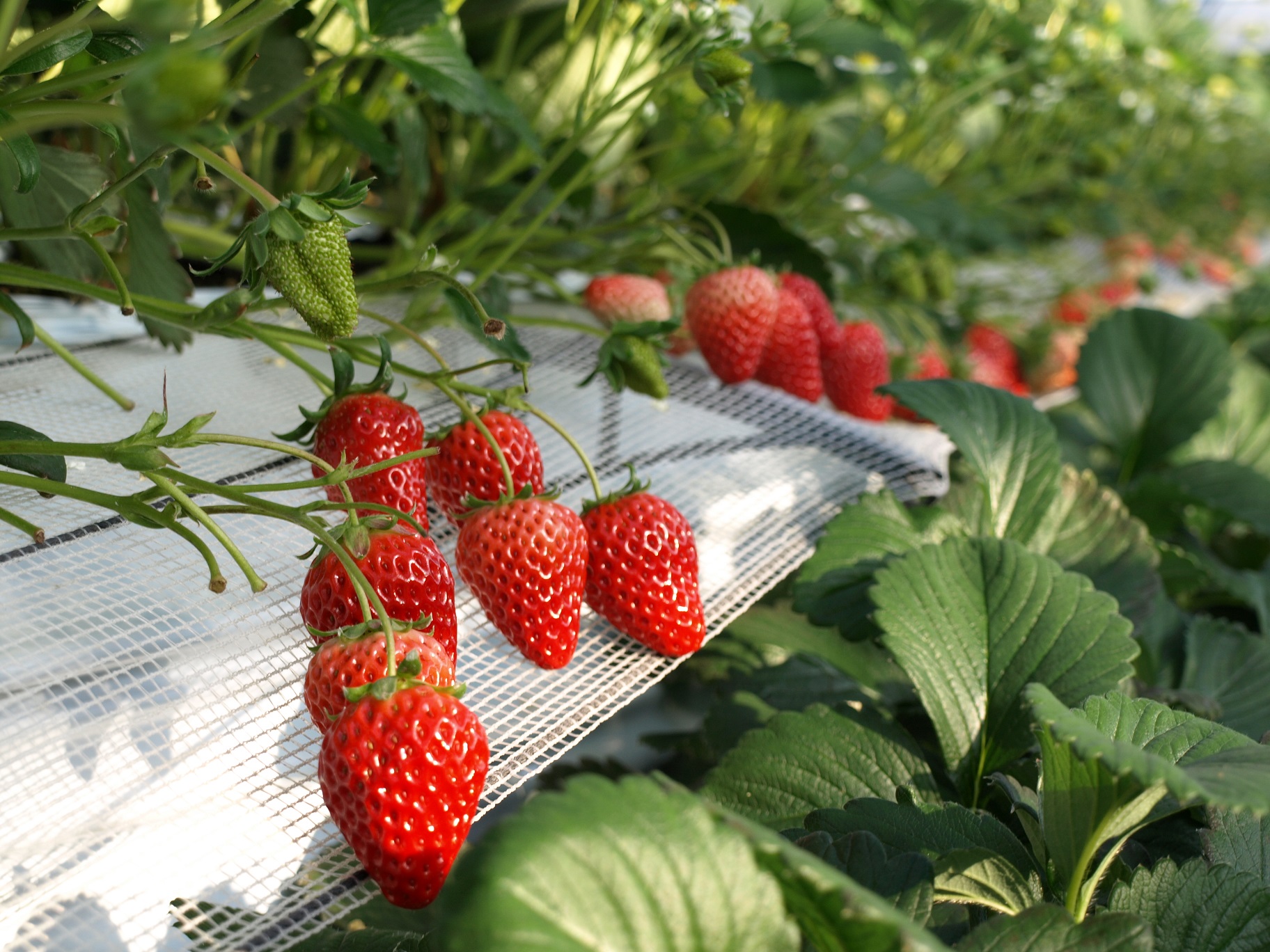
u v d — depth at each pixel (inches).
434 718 12.0
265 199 12.4
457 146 26.5
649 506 15.7
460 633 15.5
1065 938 11.9
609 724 21.6
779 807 15.5
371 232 26.7
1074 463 25.2
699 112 22.1
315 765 13.6
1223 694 19.4
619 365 17.4
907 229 35.9
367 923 15.8
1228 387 23.6
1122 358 24.2
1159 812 13.3
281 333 15.5
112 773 12.9
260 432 17.5
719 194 29.2
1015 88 32.8
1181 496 23.0
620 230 24.1
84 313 19.5
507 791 13.7
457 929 10.0
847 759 15.8
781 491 19.4
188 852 12.6
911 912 12.4
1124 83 36.4
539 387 20.5
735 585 17.6
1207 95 45.1
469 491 15.5
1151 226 44.9
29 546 14.4
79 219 13.6
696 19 17.7
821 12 23.4
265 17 11.3
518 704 14.8
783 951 10.6
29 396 16.9
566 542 14.6
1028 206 41.1
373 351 20.2
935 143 35.8
